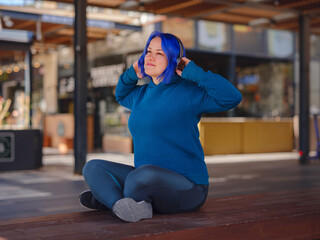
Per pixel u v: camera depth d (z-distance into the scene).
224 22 10.66
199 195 2.41
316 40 15.92
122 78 2.62
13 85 12.35
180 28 13.04
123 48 13.12
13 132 8.06
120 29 11.49
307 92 10.29
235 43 14.27
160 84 2.45
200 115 2.45
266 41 14.90
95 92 14.01
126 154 11.73
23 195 5.56
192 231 2.05
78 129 7.51
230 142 12.12
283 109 15.25
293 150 13.13
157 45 2.44
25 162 8.17
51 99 15.73
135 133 2.45
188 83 2.42
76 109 7.52
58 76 15.42
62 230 2.04
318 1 9.01
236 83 14.27
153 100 2.43
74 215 2.40
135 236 1.93
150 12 9.59
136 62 2.55
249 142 12.40
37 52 15.42
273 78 15.08
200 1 8.74
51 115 14.04
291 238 2.40
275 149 12.83
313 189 3.44
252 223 2.24
